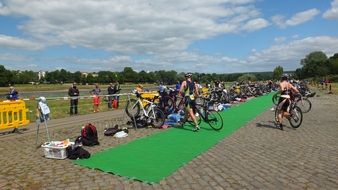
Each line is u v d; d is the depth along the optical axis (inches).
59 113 797.2
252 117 690.2
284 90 521.3
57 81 4559.5
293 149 371.6
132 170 291.1
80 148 334.3
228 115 727.7
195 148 382.0
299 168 294.4
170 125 553.3
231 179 264.5
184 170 291.0
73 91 792.9
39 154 353.1
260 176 271.7
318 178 266.5
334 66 5054.1
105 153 355.6
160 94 605.6
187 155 347.3
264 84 1831.9
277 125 561.3
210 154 350.6
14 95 775.7
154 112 531.8
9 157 341.1
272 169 291.3
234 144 403.2
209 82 1212.5
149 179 265.6
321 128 525.0
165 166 304.2
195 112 521.7
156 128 529.3
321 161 318.0
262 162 315.0
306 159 325.7
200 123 568.1
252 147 384.2
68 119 669.9
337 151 360.8
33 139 440.8
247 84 1510.8
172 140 431.8
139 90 641.0
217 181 259.9
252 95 1446.9
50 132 499.2
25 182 260.7
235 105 997.8
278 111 525.0
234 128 535.2
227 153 354.6
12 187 249.9
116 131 464.8
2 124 470.6
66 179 267.3
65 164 311.7
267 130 512.4
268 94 1679.4
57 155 330.3
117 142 417.7
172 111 597.9
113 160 326.3
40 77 4505.4
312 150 365.7
